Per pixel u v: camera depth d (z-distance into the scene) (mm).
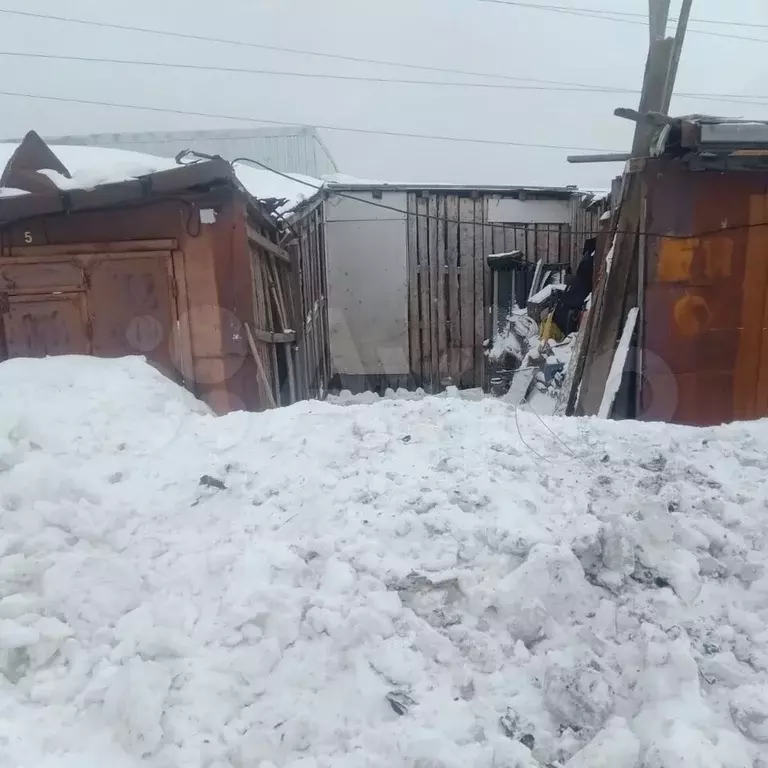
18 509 3396
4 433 3889
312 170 16281
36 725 2414
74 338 6934
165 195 6664
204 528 3473
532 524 3352
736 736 2318
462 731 2393
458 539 3264
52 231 6820
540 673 2648
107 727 2402
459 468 3900
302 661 2658
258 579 3006
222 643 2732
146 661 2574
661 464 4043
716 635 2797
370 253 14117
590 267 12094
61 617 2854
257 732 2369
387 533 3295
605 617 2873
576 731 2430
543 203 14336
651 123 6480
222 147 16281
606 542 3135
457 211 14172
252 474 3898
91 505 3475
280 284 9562
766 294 7027
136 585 3020
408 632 2777
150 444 4324
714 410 7168
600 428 4645
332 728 2406
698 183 6887
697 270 7012
